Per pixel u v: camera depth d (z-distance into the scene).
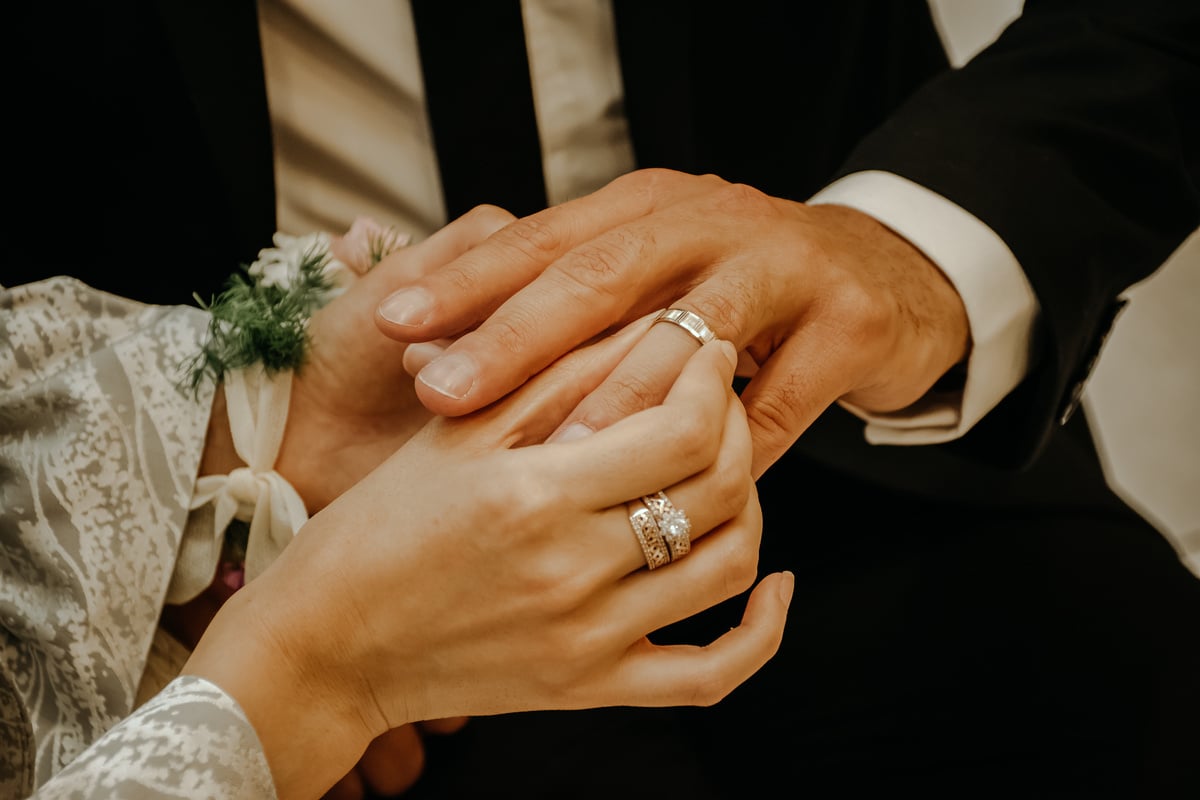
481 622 0.53
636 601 0.53
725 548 0.53
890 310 0.61
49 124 0.71
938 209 0.65
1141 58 0.70
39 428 0.61
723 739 0.69
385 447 0.64
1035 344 0.67
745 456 0.53
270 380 0.62
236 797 0.52
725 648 0.54
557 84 0.76
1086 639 0.69
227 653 0.53
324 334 0.62
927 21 0.83
